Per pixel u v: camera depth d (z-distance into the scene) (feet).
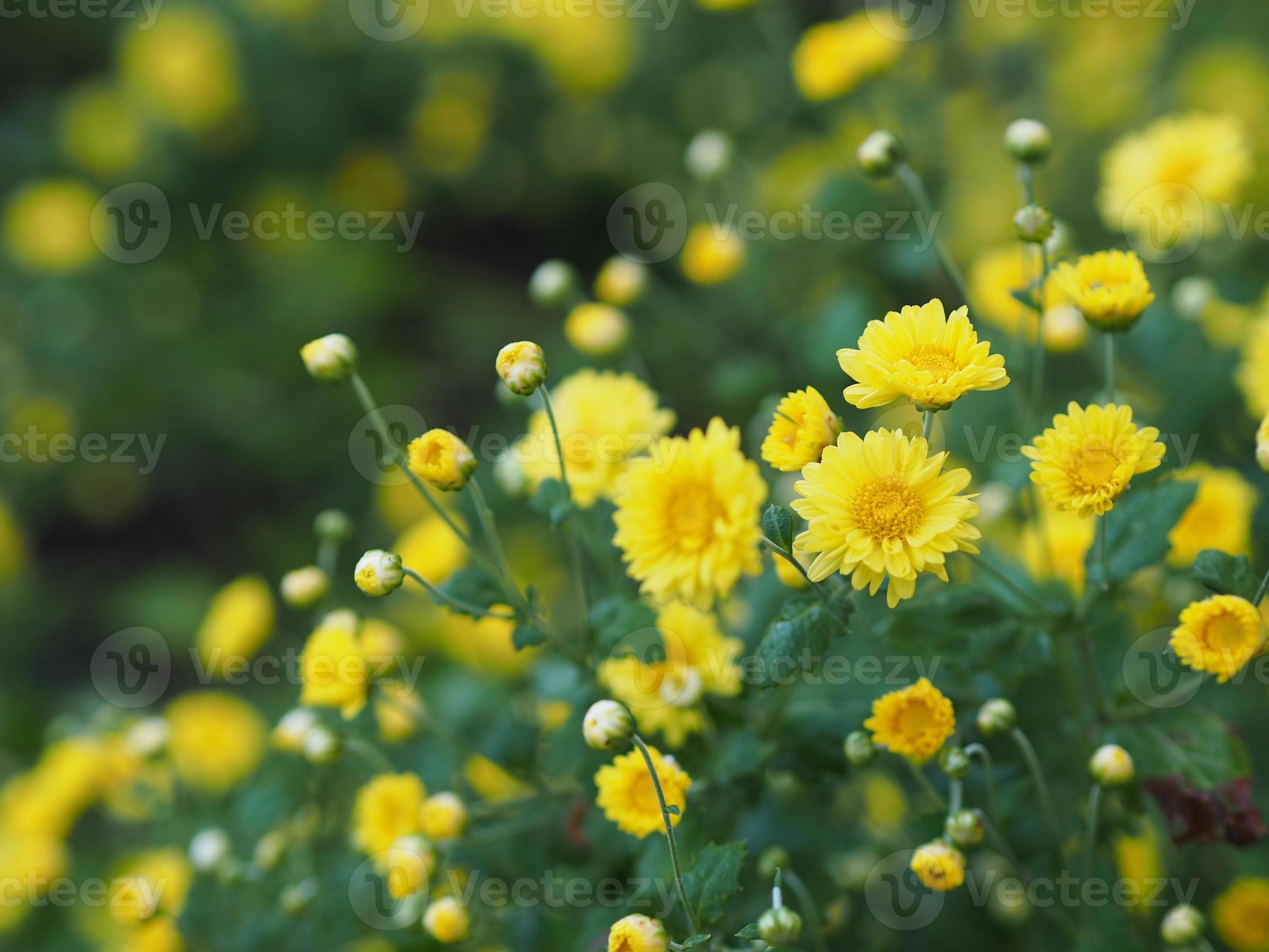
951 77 3.81
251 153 5.07
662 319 3.46
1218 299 2.63
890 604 2.03
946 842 2.15
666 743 2.26
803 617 2.09
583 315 2.55
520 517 3.50
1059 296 2.44
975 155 3.58
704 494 2.18
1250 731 2.50
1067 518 2.39
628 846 2.29
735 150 3.02
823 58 2.73
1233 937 2.31
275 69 5.04
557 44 4.79
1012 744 2.24
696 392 3.80
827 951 2.33
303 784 2.50
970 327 2.03
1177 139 2.55
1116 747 2.14
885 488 2.03
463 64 5.12
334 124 5.14
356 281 4.82
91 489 4.84
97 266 4.81
